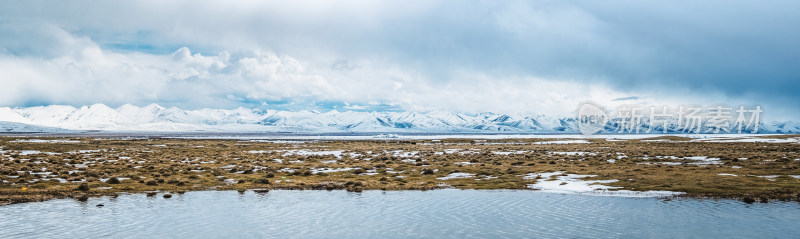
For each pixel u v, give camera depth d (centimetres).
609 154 7862
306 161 6788
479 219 2672
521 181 4216
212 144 13288
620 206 3003
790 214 2677
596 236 2278
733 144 11131
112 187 3866
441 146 12112
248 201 3278
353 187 3906
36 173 4719
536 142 15225
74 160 6353
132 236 2325
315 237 2314
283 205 3136
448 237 2298
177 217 2753
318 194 3594
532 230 2414
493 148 10669
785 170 4656
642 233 2317
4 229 2420
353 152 9088
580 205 3058
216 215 2800
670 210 2844
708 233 2295
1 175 4466
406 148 10812
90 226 2511
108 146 11331
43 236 2300
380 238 2295
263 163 6325
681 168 5100
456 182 4234
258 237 2320
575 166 5606
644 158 6806
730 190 3475
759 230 2338
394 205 3119
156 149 10281
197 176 4528
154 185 4019
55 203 3158
